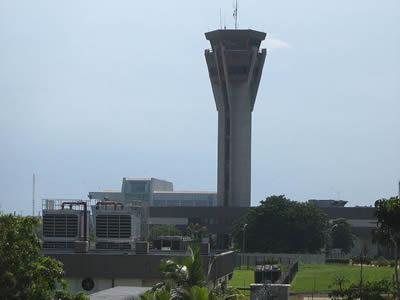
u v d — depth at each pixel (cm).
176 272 4447
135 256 6394
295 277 11812
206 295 3844
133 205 8950
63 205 7838
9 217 3853
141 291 4912
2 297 3666
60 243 7606
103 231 7656
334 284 9100
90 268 6406
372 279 10869
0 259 3716
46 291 3888
